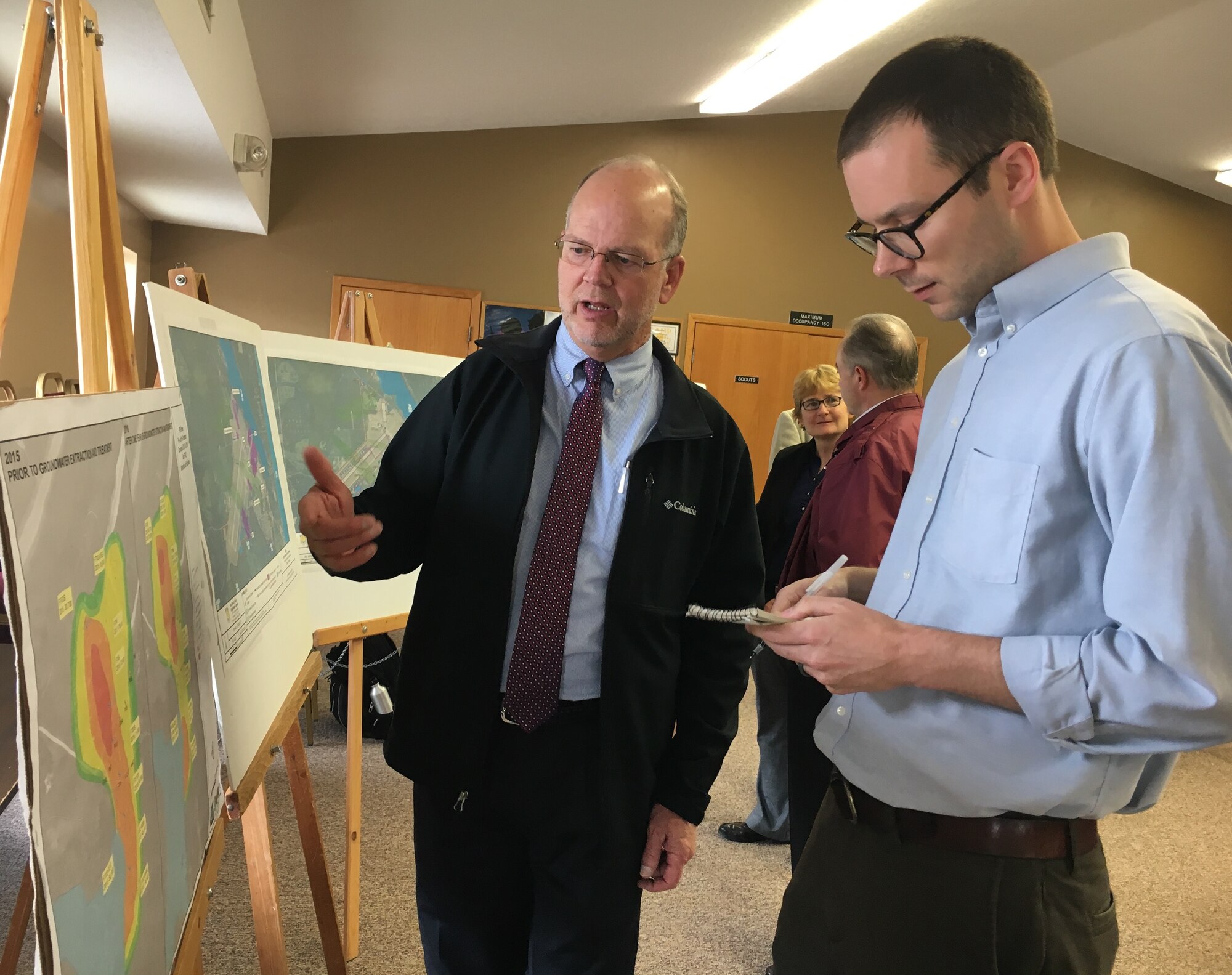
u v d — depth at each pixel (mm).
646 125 5676
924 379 6074
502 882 1168
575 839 1115
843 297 5980
